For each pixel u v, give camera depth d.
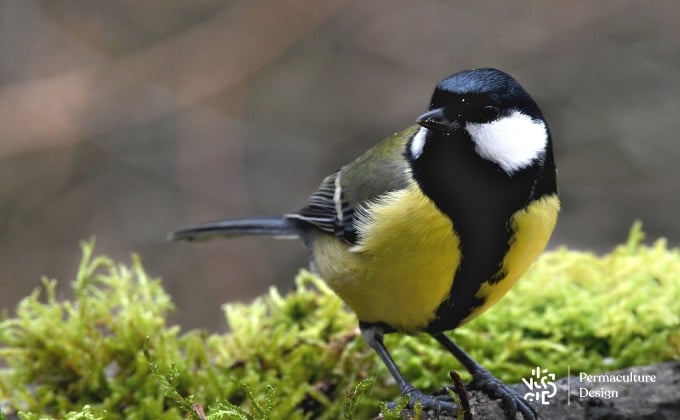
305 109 15.27
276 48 14.66
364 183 5.71
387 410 4.82
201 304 13.43
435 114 5.18
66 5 14.95
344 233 5.81
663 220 14.45
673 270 7.11
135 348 6.29
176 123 14.49
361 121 15.30
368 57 15.49
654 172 14.70
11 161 14.08
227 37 14.59
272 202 14.83
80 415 4.88
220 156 14.33
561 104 15.07
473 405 5.39
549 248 13.79
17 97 13.94
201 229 7.38
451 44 15.36
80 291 6.56
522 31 15.21
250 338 6.56
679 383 5.43
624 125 14.88
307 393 6.19
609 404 5.28
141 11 14.98
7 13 14.86
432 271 5.32
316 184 15.09
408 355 6.42
